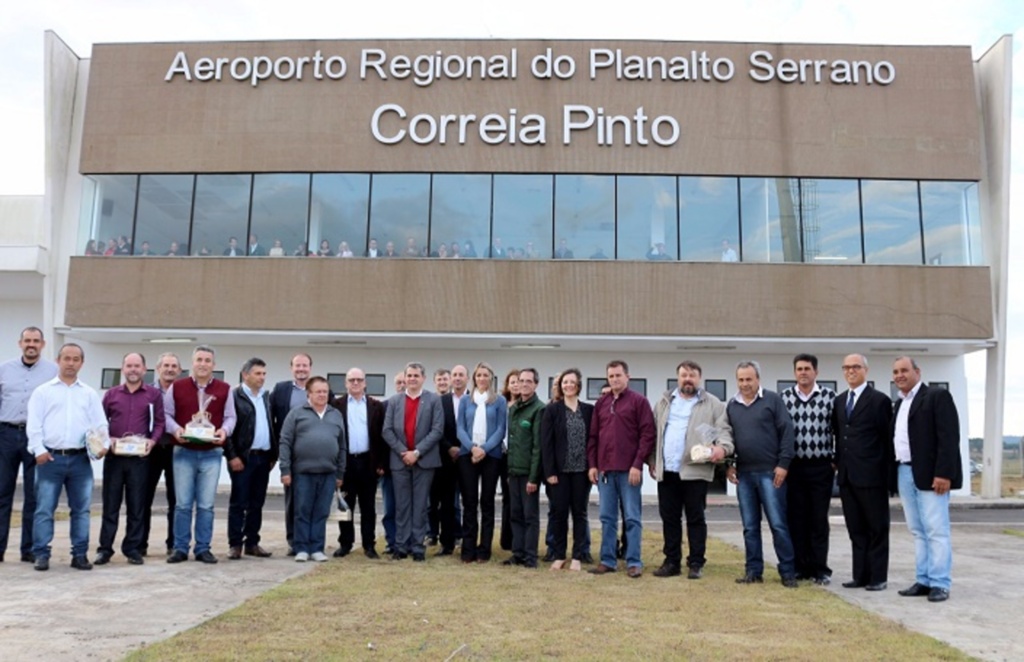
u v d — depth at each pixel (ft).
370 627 18.75
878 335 63.87
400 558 30.01
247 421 29.60
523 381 29.48
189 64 67.87
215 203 66.59
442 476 32.22
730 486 67.87
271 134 66.74
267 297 64.64
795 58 67.10
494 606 21.34
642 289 64.34
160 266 65.26
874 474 25.36
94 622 18.98
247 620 19.22
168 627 18.66
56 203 67.31
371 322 64.28
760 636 18.57
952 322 64.13
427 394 30.66
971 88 66.85
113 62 68.23
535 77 66.74
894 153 66.08
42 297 75.36
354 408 31.63
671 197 65.82
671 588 24.77
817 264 64.59
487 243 65.36
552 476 28.84
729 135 66.08
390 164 66.08
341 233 65.77
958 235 65.82
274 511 52.01
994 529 44.65
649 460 28.27
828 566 29.32
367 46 67.51
